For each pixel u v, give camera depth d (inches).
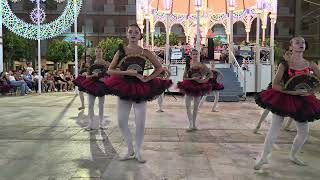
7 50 1536.7
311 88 216.2
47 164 227.6
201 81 340.8
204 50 776.9
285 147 278.4
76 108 516.1
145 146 277.0
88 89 338.6
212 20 1029.8
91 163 230.2
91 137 310.3
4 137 309.0
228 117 438.9
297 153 247.8
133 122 383.6
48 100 632.4
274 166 225.9
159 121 403.2
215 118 430.3
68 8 773.9
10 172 211.5
